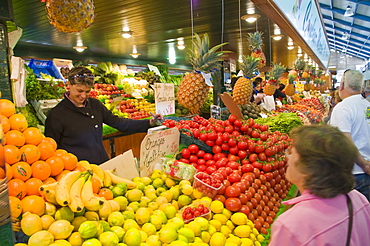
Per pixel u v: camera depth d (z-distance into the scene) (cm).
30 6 436
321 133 119
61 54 889
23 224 121
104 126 448
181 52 938
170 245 155
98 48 823
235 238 186
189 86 304
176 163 212
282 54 957
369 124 289
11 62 250
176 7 450
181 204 200
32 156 146
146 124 302
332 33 1697
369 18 1102
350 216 114
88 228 129
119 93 631
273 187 263
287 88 843
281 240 115
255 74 438
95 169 175
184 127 286
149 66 846
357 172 296
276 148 273
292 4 456
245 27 579
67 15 239
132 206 172
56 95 490
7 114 150
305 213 114
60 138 256
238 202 197
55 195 131
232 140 261
